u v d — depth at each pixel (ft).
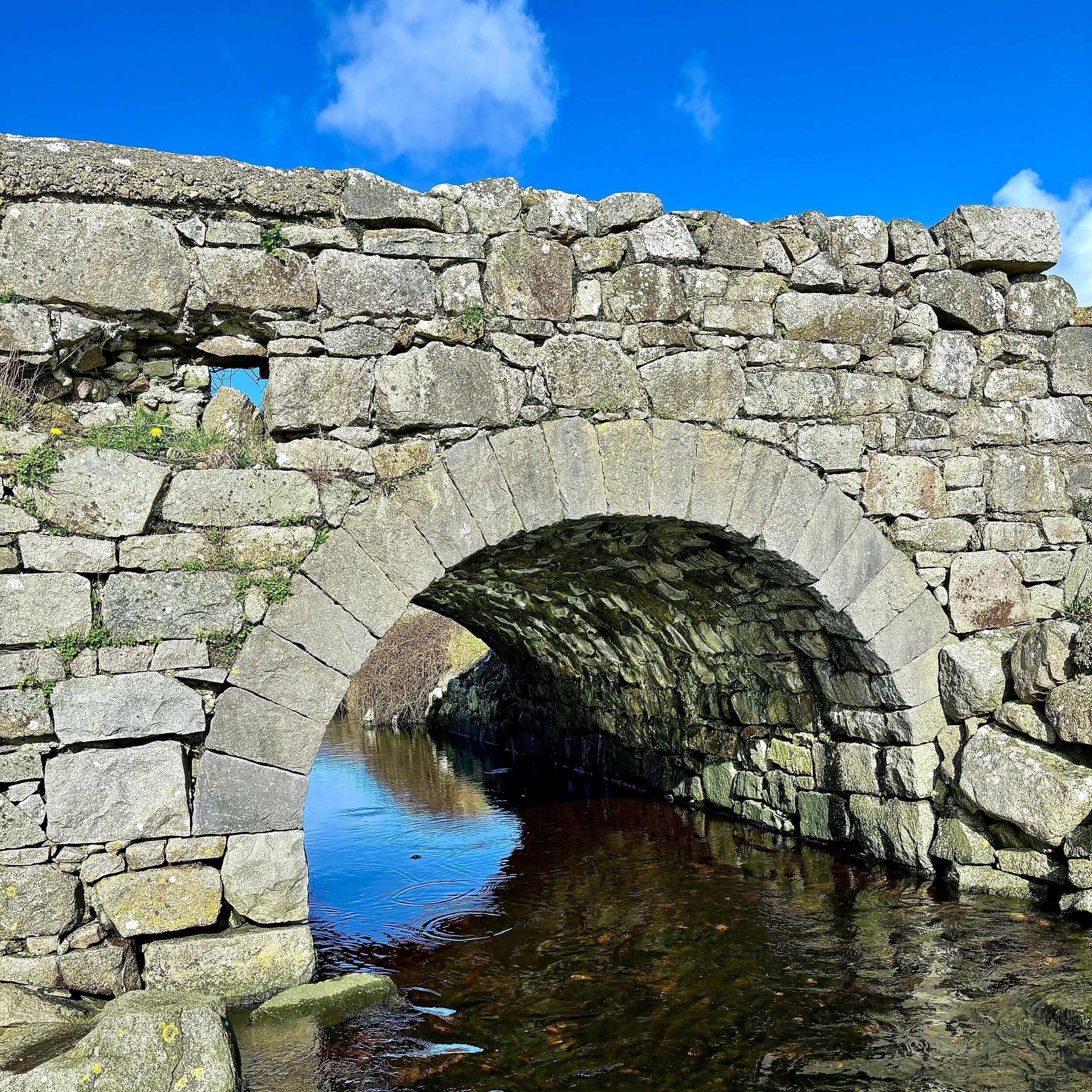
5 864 13.16
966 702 18.66
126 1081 10.75
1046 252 20.15
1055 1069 11.84
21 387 14.53
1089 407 20.72
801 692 22.63
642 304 17.48
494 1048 12.89
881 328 19.11
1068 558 20.12
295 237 15.56
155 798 13.73
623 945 16.84
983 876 18.29
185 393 15.78
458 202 16.56
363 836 26.73
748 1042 12.91
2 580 13.48
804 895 19.08
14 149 14.46
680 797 28.84
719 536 18.69
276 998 13.56
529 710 41.50
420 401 15.85
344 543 15.12
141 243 14.85
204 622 14.26
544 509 16.51
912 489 19.17
